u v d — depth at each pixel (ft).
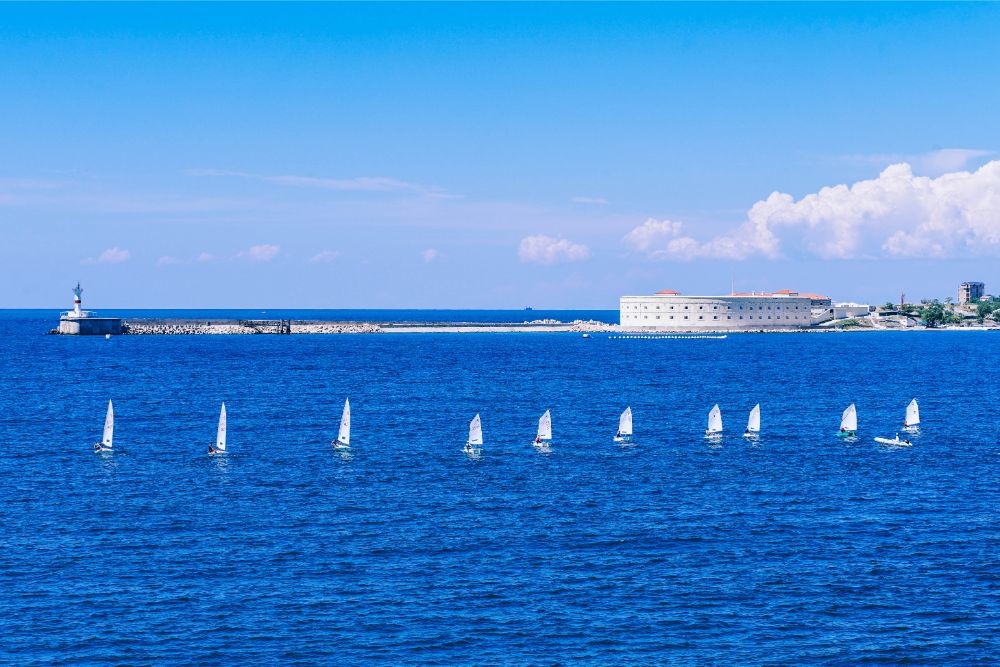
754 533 633.20
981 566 565.94
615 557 582.35
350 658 447.83
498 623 483.92
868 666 443.73
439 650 455.22
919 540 616.80
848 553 590.55
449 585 533.14
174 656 448.24
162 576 545.03
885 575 550.77
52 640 462.19
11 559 572.51
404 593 521.24
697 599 515.09
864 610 501.15
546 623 484.33
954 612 499.10
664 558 580.71
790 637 470.80
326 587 529.45
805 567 564.71
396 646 458.91
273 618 488.44
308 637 467.52
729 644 463.01
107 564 565.12
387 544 606.14
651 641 465.47
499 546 602.85
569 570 558.15
